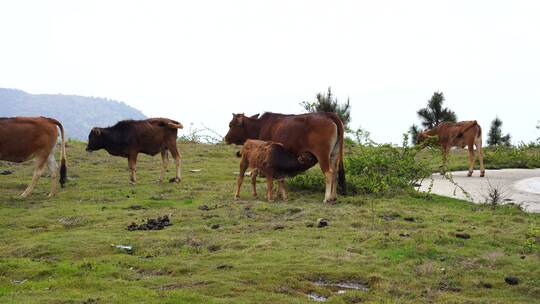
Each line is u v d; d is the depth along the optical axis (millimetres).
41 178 15719
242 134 14164
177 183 15172
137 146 15086
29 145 13109
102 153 20547
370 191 13539
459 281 7418
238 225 10227
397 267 7859
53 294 6820
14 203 12469
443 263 8102
